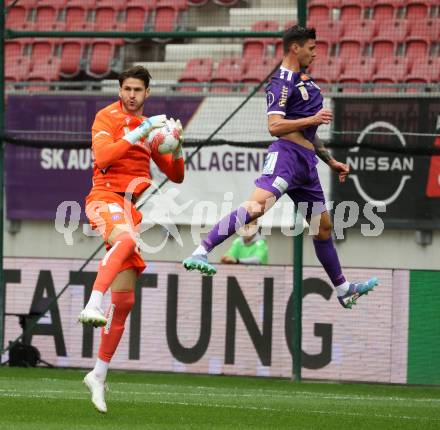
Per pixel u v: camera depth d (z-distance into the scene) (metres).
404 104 42.34
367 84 45.50
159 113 45.16
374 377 38.53
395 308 38.50
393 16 51.88
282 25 53.31
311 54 25.11
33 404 25.86
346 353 38.81
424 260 42.97
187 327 40.09
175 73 53.91
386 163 42.75
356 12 52.38
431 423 24.64
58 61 55.28
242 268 39.75
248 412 26.02
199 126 44.72
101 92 46.03
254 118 44.31
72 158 45.81
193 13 55.56
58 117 45.81
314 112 25.12
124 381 36.16
